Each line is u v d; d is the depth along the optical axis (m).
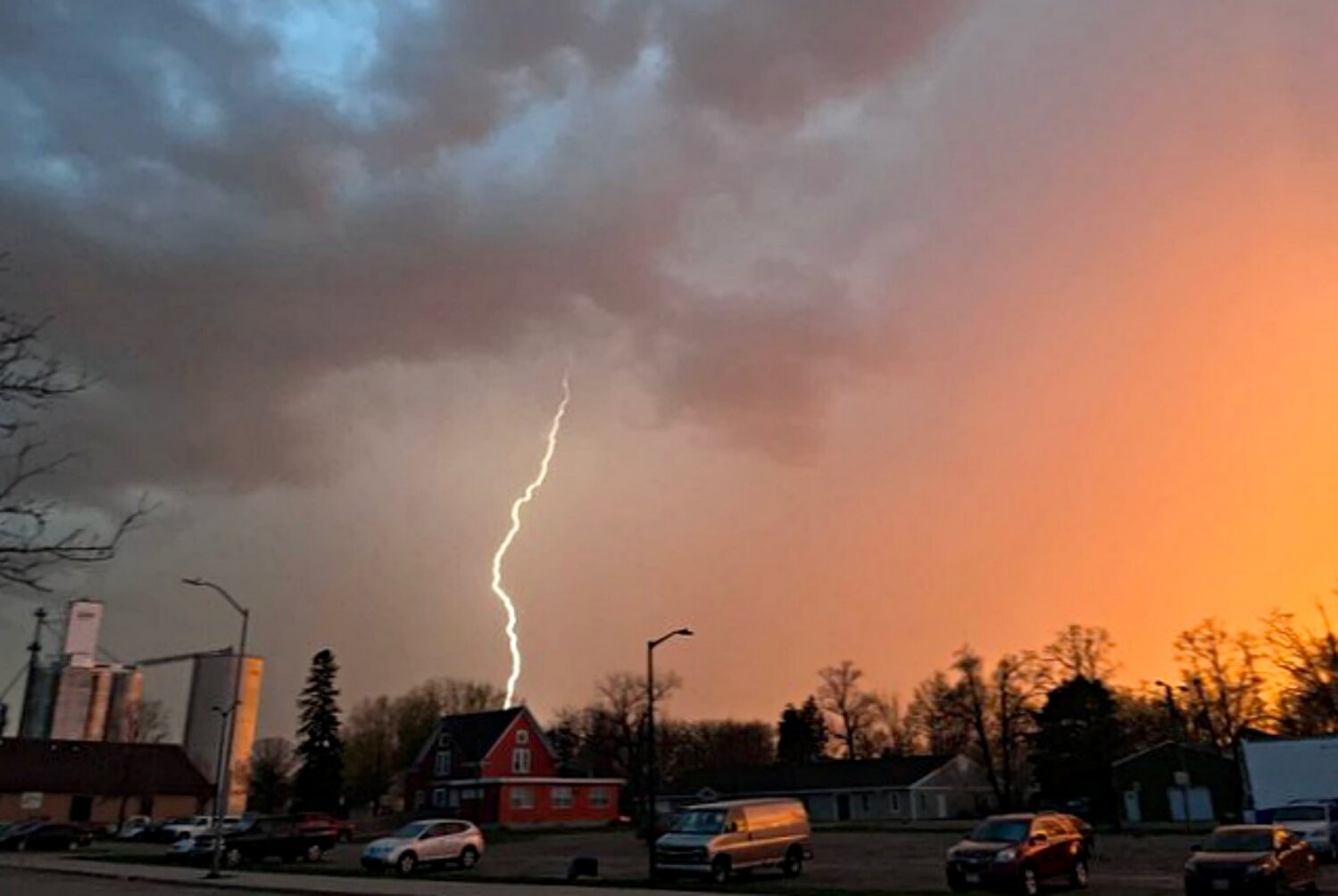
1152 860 35.81
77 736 93.50
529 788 77.06
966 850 25.64
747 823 30.97
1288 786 41.03
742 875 30.70
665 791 93.25
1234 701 74.19
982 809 86.94
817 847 45.53
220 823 35.09
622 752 106.88
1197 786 68.50
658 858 30.14
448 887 28.34
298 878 32.31
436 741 82.06
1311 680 62.00
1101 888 26.47
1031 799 85.94
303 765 84.88
